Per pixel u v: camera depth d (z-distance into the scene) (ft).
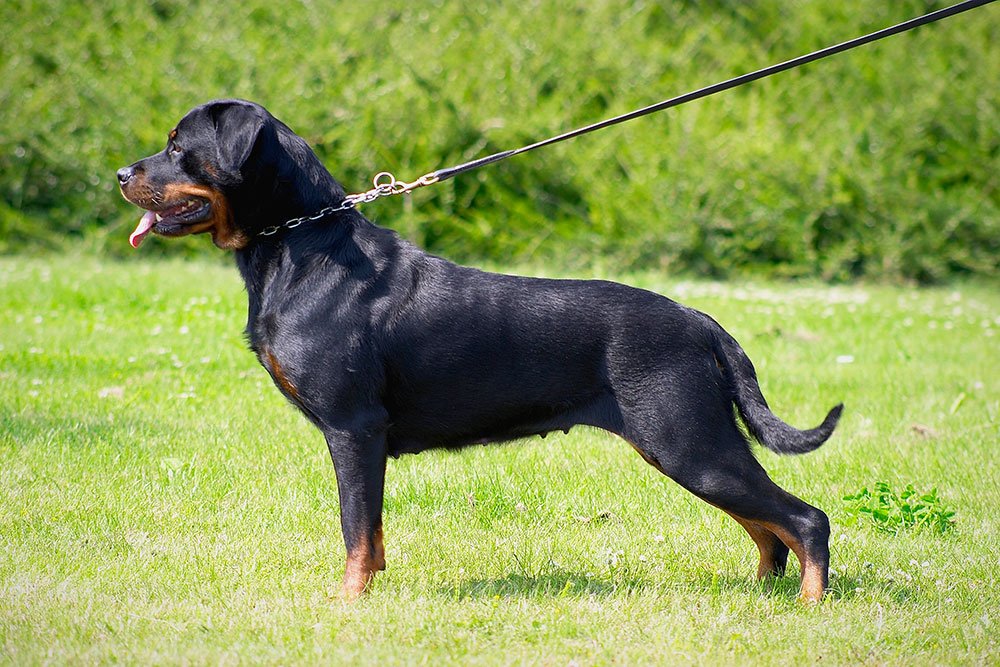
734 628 23.72
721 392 24.76
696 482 24.47
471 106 89.40
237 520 30.99
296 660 21.43
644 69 95.09
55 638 22.35
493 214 89.10
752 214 88.99
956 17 100.01
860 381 50.47
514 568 28.14
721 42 99.30
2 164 88.12
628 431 24.67
